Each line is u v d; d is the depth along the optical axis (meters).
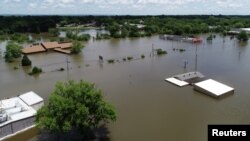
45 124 42.25
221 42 169.50
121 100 67.19
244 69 97.19
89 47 154.75
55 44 148.75
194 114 58.41
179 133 50.22
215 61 111.62
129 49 145.25
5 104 57.00
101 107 45.88
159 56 124.44
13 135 49.50
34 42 178.62
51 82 83.94
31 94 63.41
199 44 161.88
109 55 127.75
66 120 43.22
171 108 61.78
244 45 156.12
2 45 167.50
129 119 56.16
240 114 58.03
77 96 44.66
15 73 96.50
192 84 78.62
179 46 154.00
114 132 50.69
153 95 70.62
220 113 58.72
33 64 110.75
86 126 44.53
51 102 44.56
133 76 89.81
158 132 50.59
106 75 91.56
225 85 73.56
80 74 93.50
